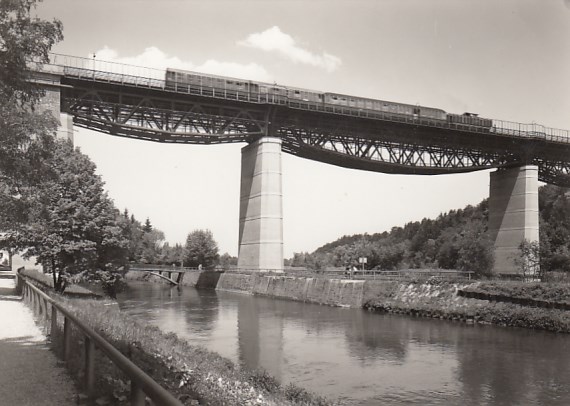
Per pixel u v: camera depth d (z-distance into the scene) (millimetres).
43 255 35812
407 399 22969
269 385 17297
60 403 8297
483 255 69875
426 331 41625
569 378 26391
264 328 42969
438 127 82625
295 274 72375
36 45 13461
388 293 57469
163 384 10609
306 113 78375
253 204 79938
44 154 15641
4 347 13016
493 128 86812
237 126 80312
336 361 30344
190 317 49656
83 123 72938
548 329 41000
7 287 36312
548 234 89625
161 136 77000
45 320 15406
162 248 168000
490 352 32906
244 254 83188
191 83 70625
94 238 38938
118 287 43844
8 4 12758
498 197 96000
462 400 22781
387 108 80938
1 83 12977
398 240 183250
